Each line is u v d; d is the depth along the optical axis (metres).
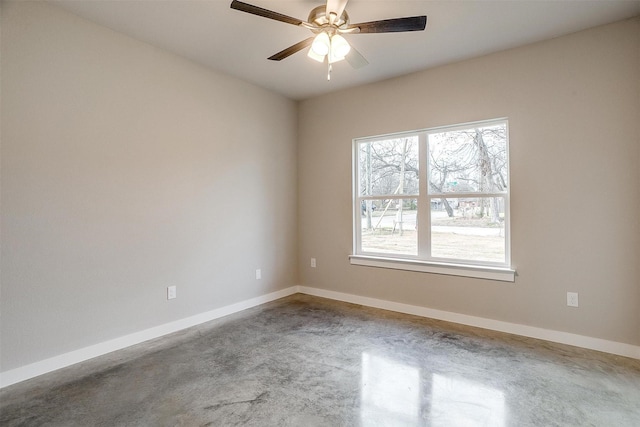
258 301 3.78
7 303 2.05
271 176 3.94
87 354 2.40
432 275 3.29
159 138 2.83
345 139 3.87
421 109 3.31
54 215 2.24
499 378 2.12
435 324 3.10
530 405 1.83
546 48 2.68
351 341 2.72
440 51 2.88
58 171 2.25
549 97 2.68
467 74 3.04
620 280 2.44
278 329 2.99
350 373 2.19
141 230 2.72
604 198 2.48
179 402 1.87
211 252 3.27
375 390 1.99
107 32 2.49
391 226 3.63
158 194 2.83
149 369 2.25
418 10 2.26
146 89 2.74
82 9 2.25
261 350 2.55
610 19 2.39
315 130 4.14
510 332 2.88
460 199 3.20
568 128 2.61
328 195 4.04
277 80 3.58
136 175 2.68
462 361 2.36
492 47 2.81
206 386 2.04
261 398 1.91
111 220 2.53
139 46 2.69
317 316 3.35
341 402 1.87
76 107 2.33
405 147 3.54
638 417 1.72
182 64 3.00
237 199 3.53
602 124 2.48
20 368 2.10
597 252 2.52
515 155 2.82
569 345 2.61
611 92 2.45
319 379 2.12
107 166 2.50
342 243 3.93
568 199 2.62
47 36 2.19
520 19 2.38
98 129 2.45
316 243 4.16
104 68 2.48
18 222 2.08
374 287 3.68
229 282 3.44
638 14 2.33
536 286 2.76
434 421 1.70
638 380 2.08
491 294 2.97
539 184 2.73
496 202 3.01
